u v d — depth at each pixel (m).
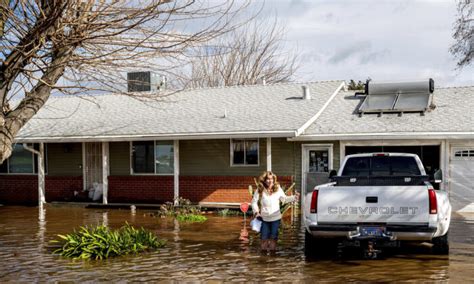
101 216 18.03
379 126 18.67
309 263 9.74
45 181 23.41
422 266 9.30
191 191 20.58
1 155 7.93
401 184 9.61
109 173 22.92
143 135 20.02
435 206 8.94
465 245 11.38
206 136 19.03
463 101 20.19
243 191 19.89
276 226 11.16
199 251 11.17
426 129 17.84
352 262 9.77
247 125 19.19
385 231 9.09
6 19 7.66
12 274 9.30
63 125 23.06
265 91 23.94
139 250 11.25
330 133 18.64
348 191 9.34
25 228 15.21
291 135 17.95
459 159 17.95
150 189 21.34
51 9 7.37
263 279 8.61
